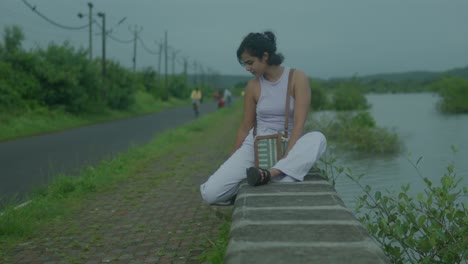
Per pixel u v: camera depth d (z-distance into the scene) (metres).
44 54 26.27
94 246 4.75
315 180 3.64
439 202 4.04
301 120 3.87
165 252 4.47
